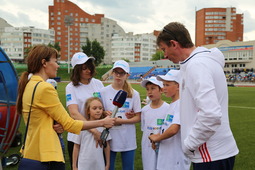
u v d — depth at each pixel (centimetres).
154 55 10725
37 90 258
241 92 2736
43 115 263
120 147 402
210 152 242
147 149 396
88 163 375
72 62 416
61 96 2072
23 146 277
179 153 360
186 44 257
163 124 371
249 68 7144
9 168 501
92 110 381
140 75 7044
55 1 11600
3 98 470
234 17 12912
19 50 10950
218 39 13050
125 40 12775
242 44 7212
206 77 231
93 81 438
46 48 280
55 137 267
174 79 359
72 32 12062
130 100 416
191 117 246
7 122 461
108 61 13288
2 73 462
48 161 259
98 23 12756
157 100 393
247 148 652
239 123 998
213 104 224
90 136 380
